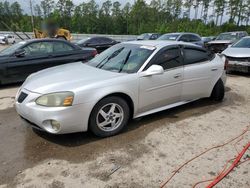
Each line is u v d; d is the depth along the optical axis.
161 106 4.30
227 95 6.02
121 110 3.74
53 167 2.95
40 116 3.23
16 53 6.69
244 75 8.67
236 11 56.34
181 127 4.07
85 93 3.32
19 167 2.94
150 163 3.04
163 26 49.56
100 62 4.43
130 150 3.33
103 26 56.59
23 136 3.71
